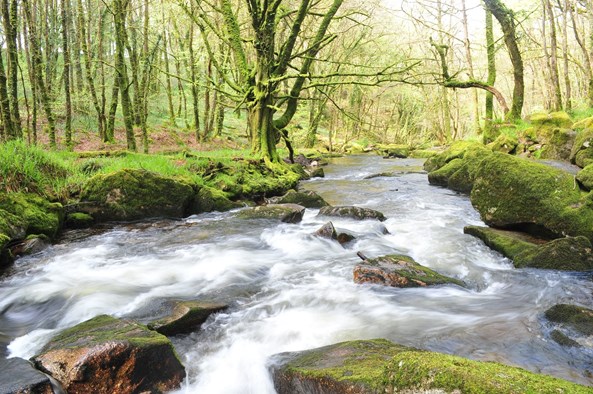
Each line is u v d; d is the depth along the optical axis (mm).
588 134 10711
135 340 3314
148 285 5559
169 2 18219
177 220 9391
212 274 5941
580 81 31250
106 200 9000
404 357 2531
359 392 2584
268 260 6566
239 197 11477
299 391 3076
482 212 8062
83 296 5113
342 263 6301
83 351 3215
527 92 42188
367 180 15883
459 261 6398
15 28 11258
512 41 18594
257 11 13633
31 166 8484
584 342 3594
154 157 12633
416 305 4781
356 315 4578
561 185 7039
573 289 5051
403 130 45406
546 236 7016
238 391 3428
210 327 4375
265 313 4703
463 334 3998
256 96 14859
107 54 29859
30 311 4930
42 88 13219
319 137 38875
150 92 29094
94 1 23547
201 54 19562
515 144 14172
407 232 8086
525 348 3664
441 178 14008
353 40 27250
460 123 45906
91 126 21125
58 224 7988
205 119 22891
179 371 3414
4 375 2988
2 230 6531
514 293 5129
